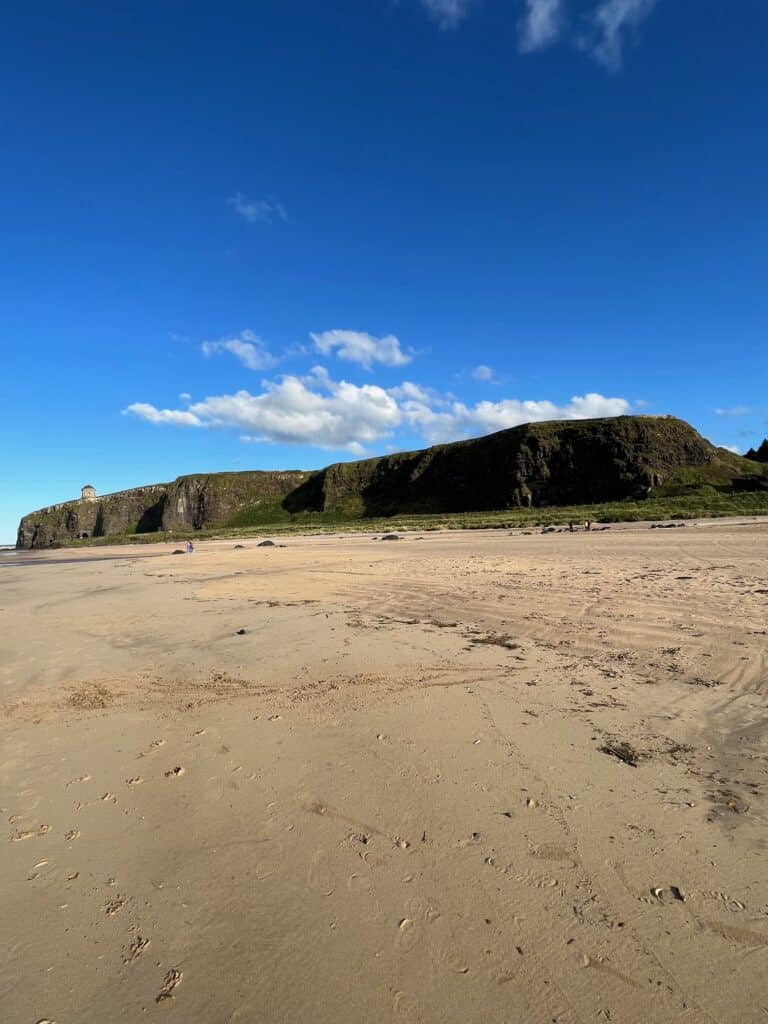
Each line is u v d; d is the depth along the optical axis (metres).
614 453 100.81
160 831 3.29
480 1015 2.03
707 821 3.10
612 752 3.94
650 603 8.41
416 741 4.27
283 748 4.29
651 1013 2.01
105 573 21.56
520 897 2.59
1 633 9.38
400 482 140.12
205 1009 2.11
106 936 2.50
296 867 2.90
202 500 165.75
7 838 3.28
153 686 5.97
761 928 2.36
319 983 2.20
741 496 50.88
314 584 13.56
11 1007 2.14
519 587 10.72
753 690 4.87
